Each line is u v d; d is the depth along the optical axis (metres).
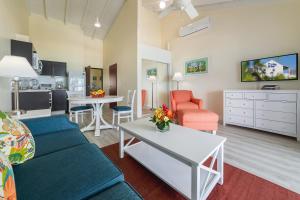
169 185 1.40
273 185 1.51
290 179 1.60
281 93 2.80
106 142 2.67
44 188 0.79
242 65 3.64
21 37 3.29
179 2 2.60
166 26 5.66
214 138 1.57
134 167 1.86
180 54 5.22
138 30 4.54
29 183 0.83
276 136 2.92
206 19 4.31
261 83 3.39
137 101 4.61
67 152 1.19
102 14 5.46
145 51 4.77
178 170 1.58
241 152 2.24
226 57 4.00
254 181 1.57
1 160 0.59
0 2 2.40
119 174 0.93
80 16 5.57
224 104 3.67
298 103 2.61
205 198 1.26
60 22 5.88
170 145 1.39
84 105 3.70
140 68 4.65
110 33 6.43
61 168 0.97
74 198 0.74
